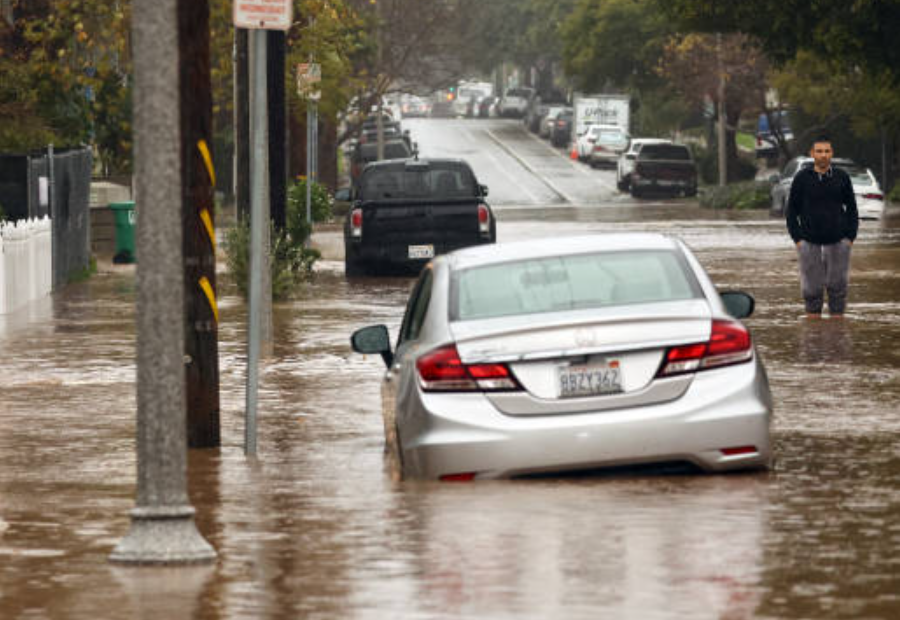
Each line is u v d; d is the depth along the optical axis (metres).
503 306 27.69
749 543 22.66
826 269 58.12
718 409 26.50
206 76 33.62
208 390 34.16
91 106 116.06
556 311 27.39
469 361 26.45
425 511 24.84
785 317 59.16
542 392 26.41
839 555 21.92
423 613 19.33
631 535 23.20
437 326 27.36
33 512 26.73
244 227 70.62
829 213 57.62
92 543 24.11
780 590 20.09
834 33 105.12
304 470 30.83
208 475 30.38
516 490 26.28
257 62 33.12
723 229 127.06
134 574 21.89
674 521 24.05
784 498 25.75
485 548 22.53
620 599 19.73
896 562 21.53
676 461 26.61
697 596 19.83
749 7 110.31
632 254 28.75
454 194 85.94
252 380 33.06
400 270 83.88
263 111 33.12
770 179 150.12
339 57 107.00
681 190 197.25
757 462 26.86
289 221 80.31
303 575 21.48
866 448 31.58
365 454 32.78
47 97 102.44
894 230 123.75
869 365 45.25
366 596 20.22
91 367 48.44
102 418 38.50
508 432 26.17
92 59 115.88
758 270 83.81
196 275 34.09
